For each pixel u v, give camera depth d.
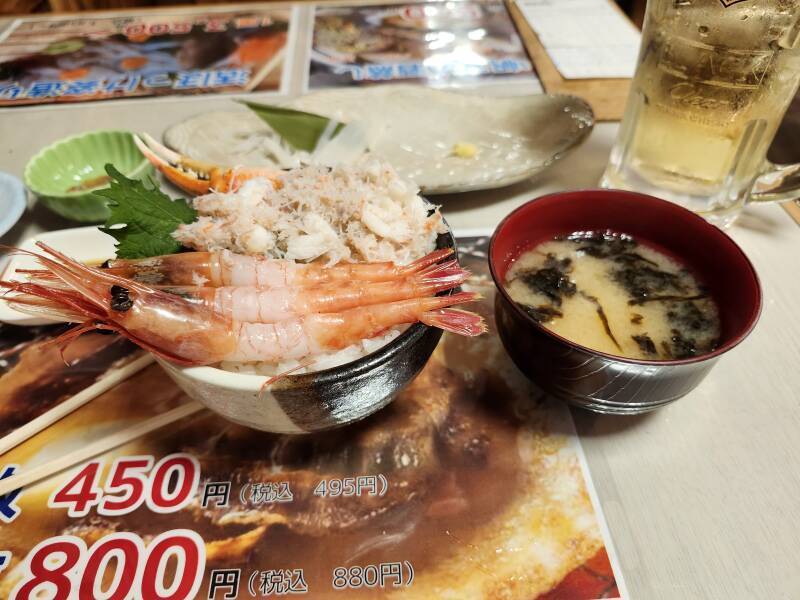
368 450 0.26
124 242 0.26
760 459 0.26
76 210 0.35
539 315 0.27
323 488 0.25
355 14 0.60
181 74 0.52
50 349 0.30
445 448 0.26
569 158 0.43
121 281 0.23
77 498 0.25
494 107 0.44
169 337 0.22
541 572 0.22
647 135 0.35
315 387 0.21
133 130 0.45
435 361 0.30
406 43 0.56
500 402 0.28
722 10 0.28
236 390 0.21
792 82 0.31
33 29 0.58
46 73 0.52
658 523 0.24
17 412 0.28
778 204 0.40
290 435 0.27
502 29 0.58
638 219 0.30
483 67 0.52
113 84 0.51
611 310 0.28
